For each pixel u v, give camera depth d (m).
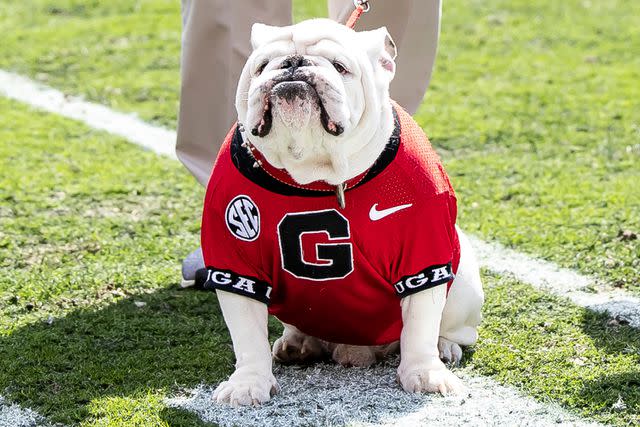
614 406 4.29
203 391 4.56
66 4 13.77
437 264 4.26
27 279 5.90
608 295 5.62
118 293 5.73
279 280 4.36
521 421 4.19
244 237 4.24
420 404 4.34
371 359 4.86
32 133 8.98
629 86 10.14
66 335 5.20
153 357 4.93
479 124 9.05
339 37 4.02
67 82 10.66
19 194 7.41
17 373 4.77
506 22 12.64
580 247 6.27
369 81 4.02
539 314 5.37
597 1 13.46
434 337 4.42
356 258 4.21
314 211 4.14
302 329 4.72
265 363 4.43
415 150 4.26
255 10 5.86
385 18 5.93
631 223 6.61
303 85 3.82
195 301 5.62
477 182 7.57
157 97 10.10
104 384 4.66
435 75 10.69
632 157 8.08
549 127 8.95
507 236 6.50
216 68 5.95
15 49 11.84
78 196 7.41
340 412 4.29
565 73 10.67
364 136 4.05
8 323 5.34
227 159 4.29
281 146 3.97
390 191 4.16
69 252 6.37
